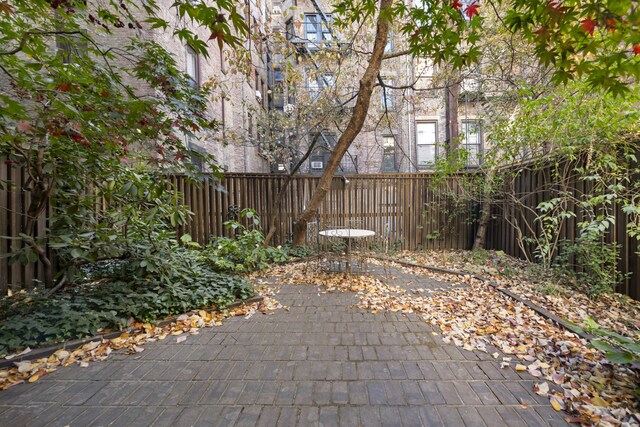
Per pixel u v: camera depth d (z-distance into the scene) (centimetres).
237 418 178
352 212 707
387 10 228
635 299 358
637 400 188
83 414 181
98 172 344
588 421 171
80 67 274
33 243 305
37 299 301
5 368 228
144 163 385
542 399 193
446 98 875
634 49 150
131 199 379
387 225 714
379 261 619
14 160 322
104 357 246
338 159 596
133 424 173
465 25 213
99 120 216
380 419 176
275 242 675
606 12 135
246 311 348
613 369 220
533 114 430
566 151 397
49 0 231
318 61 736
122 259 402
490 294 397
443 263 585
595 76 169
